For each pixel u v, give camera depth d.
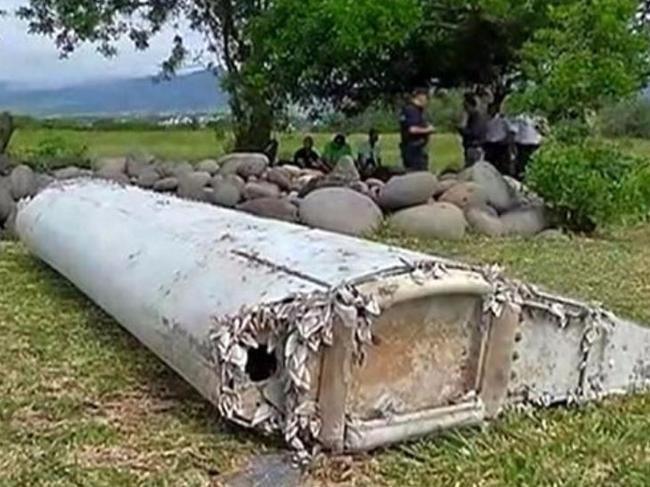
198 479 2.58
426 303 2.79
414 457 2.72
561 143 8.70
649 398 3.23
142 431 2.91
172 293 3.22
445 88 12.51
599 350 3.19
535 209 8.37
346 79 11.96
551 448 2.80
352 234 7.46
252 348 2.71
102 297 3.97
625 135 10.73
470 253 6.86
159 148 13.20
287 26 11.27
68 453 2.75
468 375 2.89
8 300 4.87
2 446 2.79
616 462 2.73
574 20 8.91
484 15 11.21
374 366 2.74
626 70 8.91
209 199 8.14
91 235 4.43
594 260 6.57
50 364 3.66
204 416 3.02
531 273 5.94
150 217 4.27
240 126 12.58
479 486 2.56
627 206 8.23
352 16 10.90
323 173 9.98
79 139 13.48
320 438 2.68
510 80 11.74
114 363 3.67
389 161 12.16
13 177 7.89
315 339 2.62
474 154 10.98
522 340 3.03
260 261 3.07
